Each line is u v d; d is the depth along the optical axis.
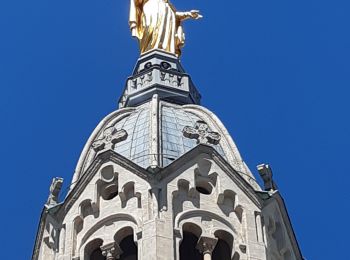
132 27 108.88
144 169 89.31
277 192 92.19
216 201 89.75
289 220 92.62
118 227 88.25
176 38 108.56
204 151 91.19
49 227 90.88
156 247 85.19
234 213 89.75
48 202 92.56
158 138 93.31
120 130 94.62
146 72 104.44
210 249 87.56
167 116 96.94
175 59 106.62
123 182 89.56
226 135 96.50
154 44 107.31
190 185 89.38
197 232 88.25
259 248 88.19
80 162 94.88
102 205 89.81
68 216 90.06
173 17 109.19
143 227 86.56
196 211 88.69
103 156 91.12
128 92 103.75
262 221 90.12
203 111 99.00
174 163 89.88
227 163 91.25
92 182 90.69
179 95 102.94
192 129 94.38
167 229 86.56
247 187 90.75
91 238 88.69
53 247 90.25
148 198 88.06
